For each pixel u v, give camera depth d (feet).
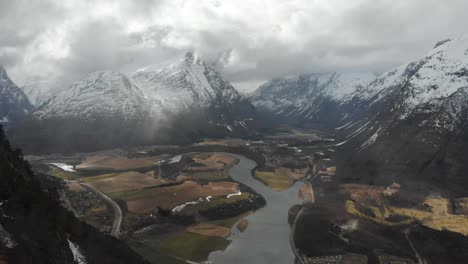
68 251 348.18
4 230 300.61
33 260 296.30
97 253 393.29
